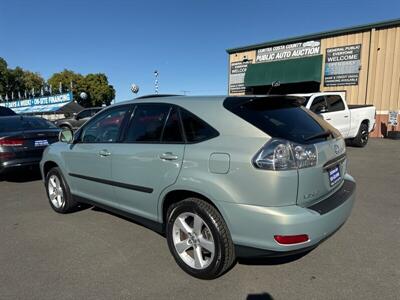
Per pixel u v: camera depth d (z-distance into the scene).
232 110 2.91
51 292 2.88
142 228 4.31
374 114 11.63
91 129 4.34
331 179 3.00
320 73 16.36
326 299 2.70
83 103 67.31
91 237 4.05
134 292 2.86
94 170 4.14
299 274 3.08
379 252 3.47
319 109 9.46
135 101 3.83
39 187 6.70
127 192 3.70
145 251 3.64
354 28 15.15
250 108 2.93
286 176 2.53
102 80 69.50
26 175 7.96
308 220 2.54
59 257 3.53
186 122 3.15
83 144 4.35
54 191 5.05
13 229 4.36
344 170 3.41
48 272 3.22
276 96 3.08
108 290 2.90
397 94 14.42
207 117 3.01
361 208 4.84
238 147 2.70
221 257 2.83
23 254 3.61
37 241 3.96
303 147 2.67
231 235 2.77
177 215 3.15
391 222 4.29
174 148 3.14
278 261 3.32
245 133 2.75
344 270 3.13
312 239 2.59
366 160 8.78
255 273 3.11
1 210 5.19
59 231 4.26
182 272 3.18
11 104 43.19
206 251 3.06
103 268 3.28
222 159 2.75
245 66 19.48
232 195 2.69
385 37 14.48
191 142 3.04
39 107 37.19
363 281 2.94
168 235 3.26
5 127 7.16
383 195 5.48
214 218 2.83
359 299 2.69
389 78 14.55
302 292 2.80
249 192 2.61
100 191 4.14
